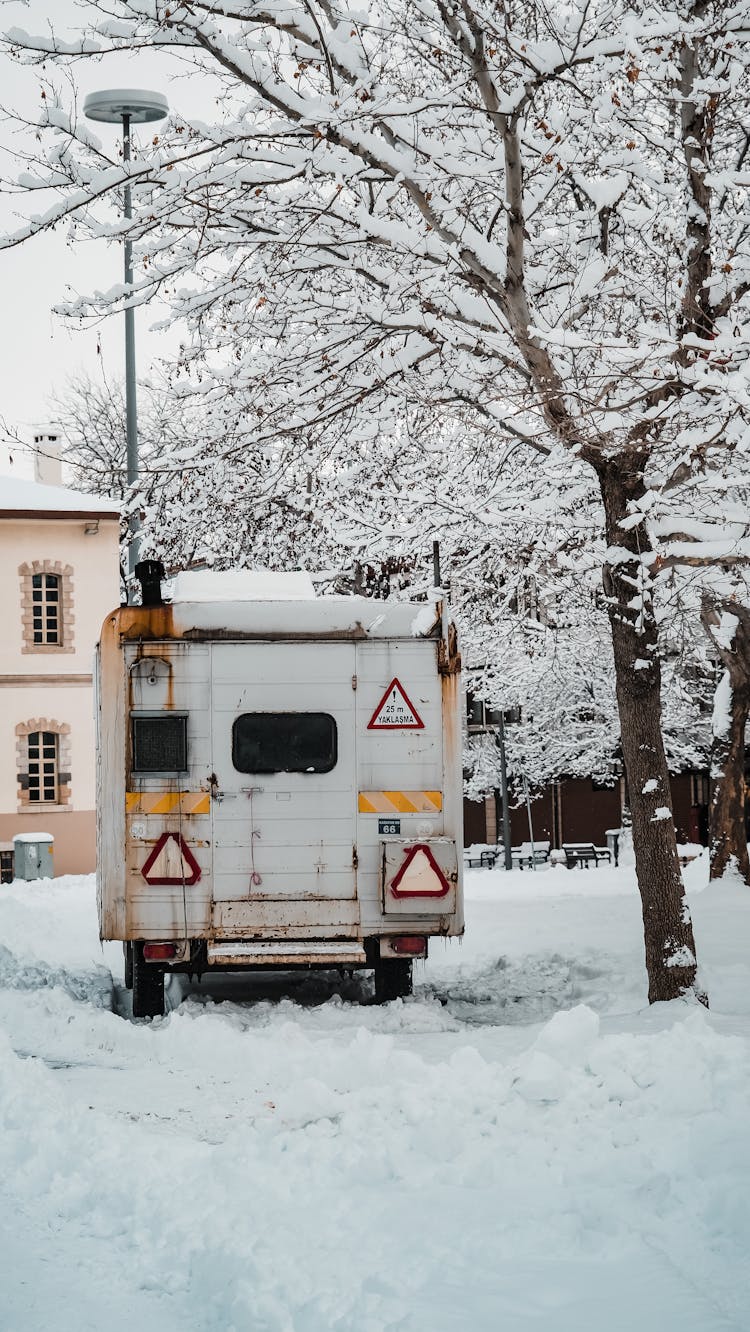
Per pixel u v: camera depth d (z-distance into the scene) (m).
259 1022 11.62
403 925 11.95
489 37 11.40
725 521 12.95
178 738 11.95
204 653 11.99
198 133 12.49
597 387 11.94
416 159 12.22
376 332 13.27
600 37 11.92
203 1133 7.84
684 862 31.59
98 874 12.43
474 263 12.12
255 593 12.59
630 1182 6.20
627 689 12.06
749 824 41.31
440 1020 11.66
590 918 18.16
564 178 13.39
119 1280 5.60
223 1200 6.29
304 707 12.01
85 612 37.16
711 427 12.12
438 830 12.00
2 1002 11.99
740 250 13.88
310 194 12.81
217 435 13.56
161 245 13.25
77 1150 7.21
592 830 48.50
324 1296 4.99
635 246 14.12
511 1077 8.01
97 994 13.47
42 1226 6.29
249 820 11.96
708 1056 7.91
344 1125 7.35
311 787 11.98
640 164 12.47
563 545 15.77
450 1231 5.68
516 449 15.28
